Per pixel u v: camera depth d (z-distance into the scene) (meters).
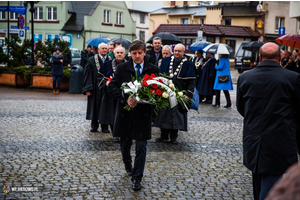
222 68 11.79
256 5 40.28
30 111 9.89
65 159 5.59
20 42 17.66
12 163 5.29
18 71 16.20
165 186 4.53
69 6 42.97
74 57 26.53
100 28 43.50
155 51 9.02
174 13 46.94
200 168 5.33
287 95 3.23
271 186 3.23
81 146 6.44
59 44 16.16
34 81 15.59
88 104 7.73
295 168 0.81
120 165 5.37
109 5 44.47
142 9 53.97
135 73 4.52
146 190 4.37
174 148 6.51
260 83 3.31
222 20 42.25
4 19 44.28
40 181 4.57
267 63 3.38
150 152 6.18
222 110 11.30
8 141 6.60
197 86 12.82
